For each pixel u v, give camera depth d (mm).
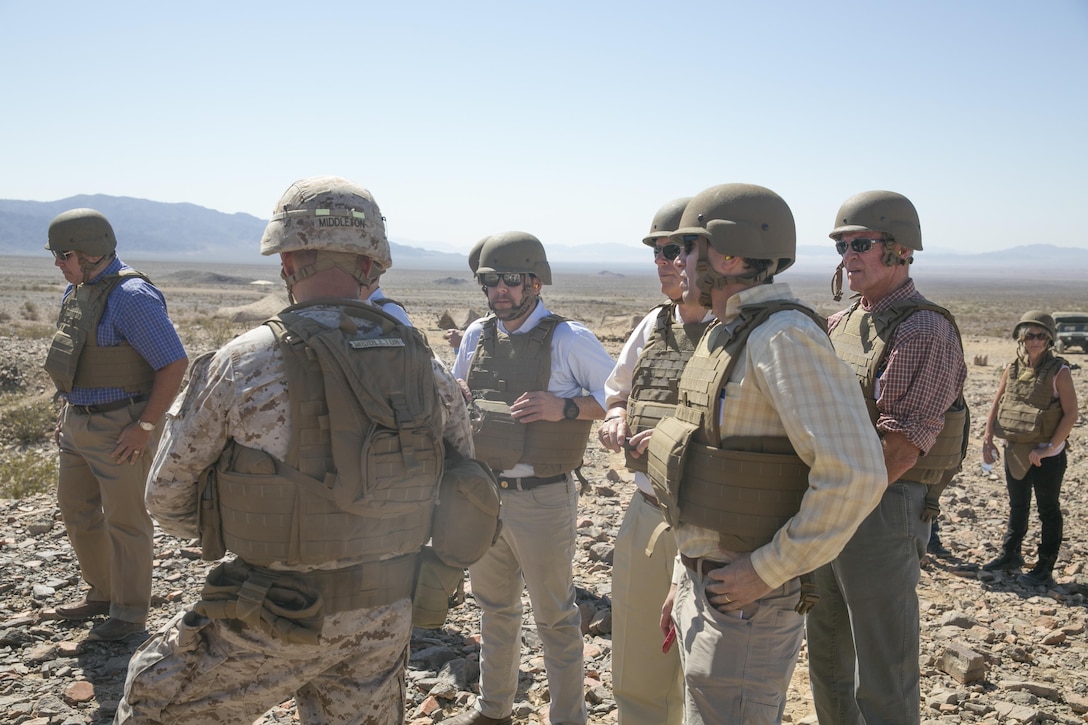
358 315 2391
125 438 4301
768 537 2322
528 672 4395
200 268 185875
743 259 2426
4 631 4480
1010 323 55875
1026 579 6254
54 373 4336
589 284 168125
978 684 4379
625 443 3240
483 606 3822
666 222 3197
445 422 2516
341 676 2334
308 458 2166
